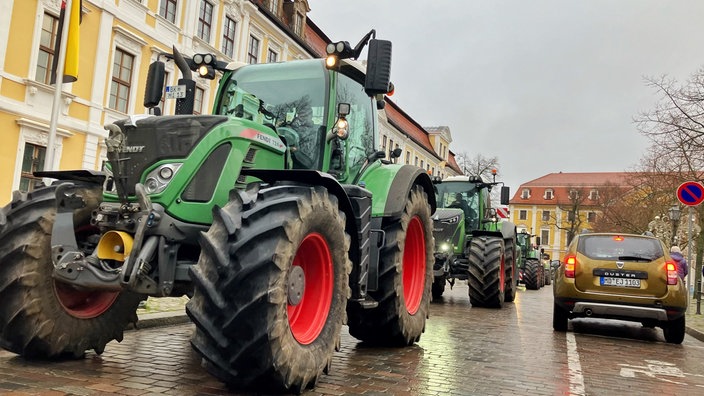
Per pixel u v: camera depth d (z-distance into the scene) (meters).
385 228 5.57
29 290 4.04
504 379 4.66
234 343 3.33
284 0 29.91
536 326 8.65
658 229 27.42
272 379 3.48
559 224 84.88
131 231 3.77
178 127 3.92
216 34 23.47
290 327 3.74
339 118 5.09
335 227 4.09
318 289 4.09
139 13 19.52
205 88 21.14
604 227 41.66
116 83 18.89
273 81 5.38
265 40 27.14
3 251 4.04
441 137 54.22
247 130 4.23
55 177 4.67
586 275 7.86
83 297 4.51
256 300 3.29
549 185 88.62
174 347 5.20
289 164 4.81
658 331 9.23
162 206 3.74
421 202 6.21
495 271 10.95
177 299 8.49
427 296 6.32
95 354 4.72
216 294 3.30
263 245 3.39
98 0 17.78
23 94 15.65
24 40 15.59
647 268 7.71
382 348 5.80
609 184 47.31
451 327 7.87
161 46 20.58
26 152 15.98
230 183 4.02
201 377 4.05
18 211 4.17
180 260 3.97
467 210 13.57
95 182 4.71
